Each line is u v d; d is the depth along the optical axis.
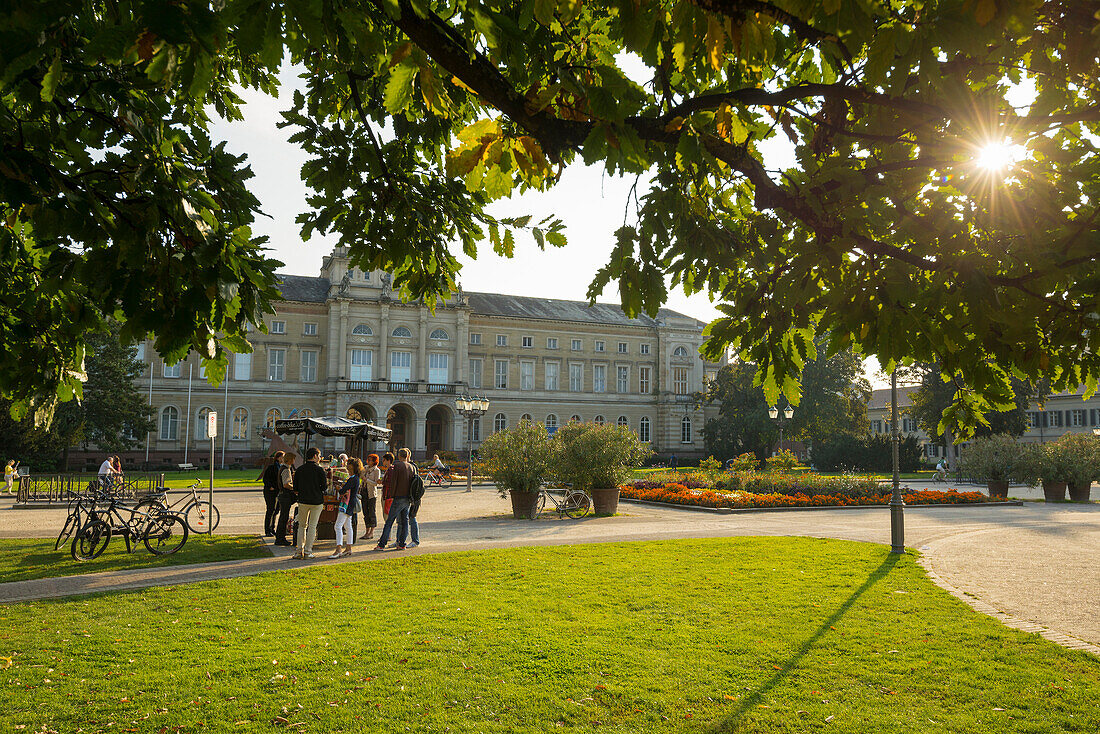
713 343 3.73
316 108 4.52
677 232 3.22
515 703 5.45
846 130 3.21
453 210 5.20
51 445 39.69
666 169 3.12
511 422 69.81
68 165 3.70
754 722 5.13
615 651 6.70
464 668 6.22
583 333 74.19
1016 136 2.90
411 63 2.75
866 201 3.01
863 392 66.00
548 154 2.98
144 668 6.18
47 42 2.48
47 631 7.37
